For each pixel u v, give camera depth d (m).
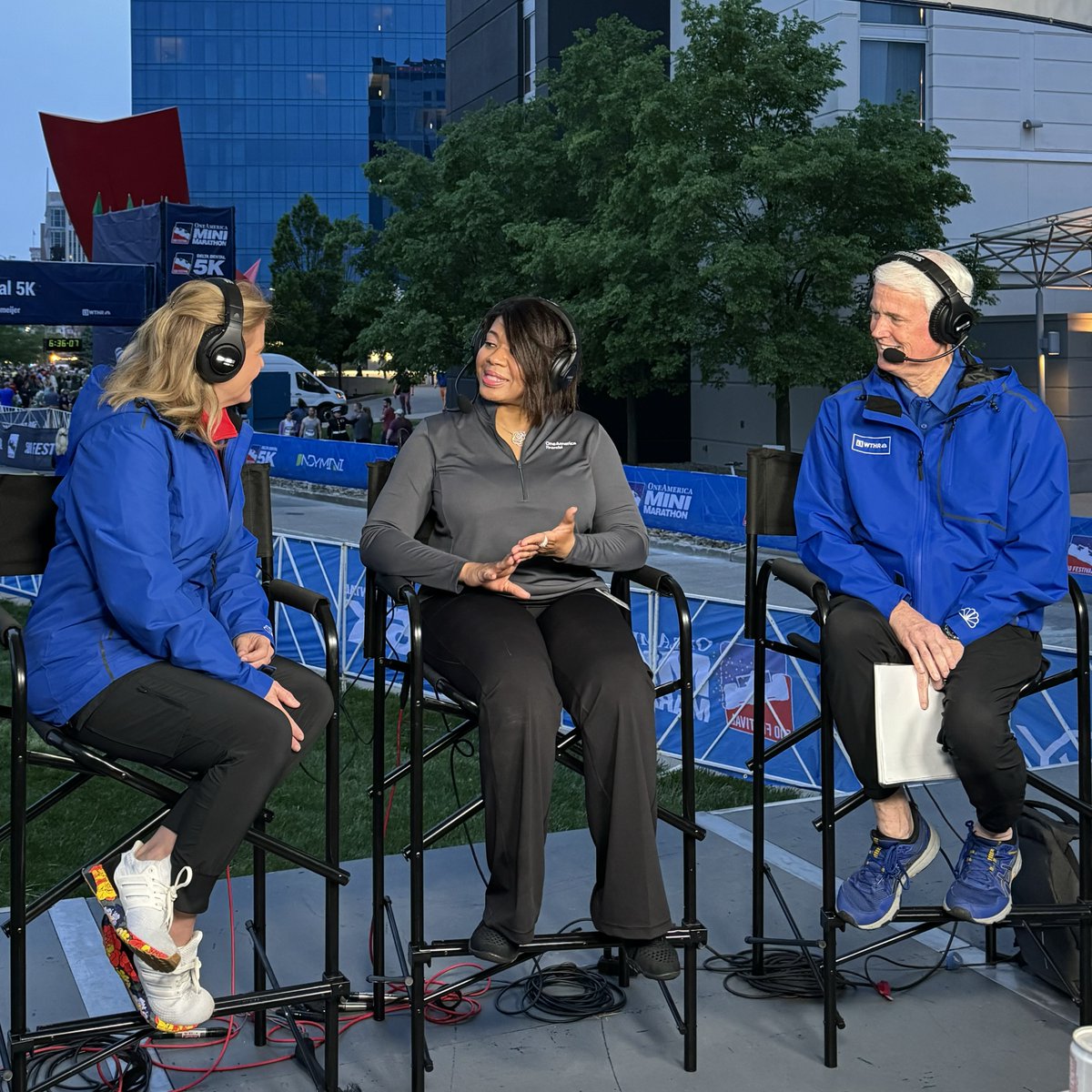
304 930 3.26
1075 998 2.87
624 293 21.50
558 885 3.57
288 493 23.52
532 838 2.42
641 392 25.05
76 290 19.36
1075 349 22.25
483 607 2.62
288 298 54.50
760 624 2.97
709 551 14.93
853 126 20.50
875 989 2.95
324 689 2.43
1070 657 5.05
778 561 2.93
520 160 26.03
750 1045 2.69
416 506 2.75
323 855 4.57
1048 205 23.72
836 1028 2.74
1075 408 22.39
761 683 2.99
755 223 20.92
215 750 2.23
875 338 2.80
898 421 2.76
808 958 2.83
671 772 5.98
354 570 7.79
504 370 2.77
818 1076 2.55
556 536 2.53
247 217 96.94
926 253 2.78
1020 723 5.29
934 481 2.76
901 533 2.74
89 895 3.81
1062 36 23.30
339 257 55.59
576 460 2.84
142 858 2.23
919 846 2.71
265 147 96.50
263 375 41.00
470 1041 2.71
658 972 2.49
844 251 19.34
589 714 2.46
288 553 8.25
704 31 20.92
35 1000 2.84
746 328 20.97
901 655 2.64
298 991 2.37
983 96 23.16
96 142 25.97
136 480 2.26
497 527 2.75
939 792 4.46
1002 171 23.41
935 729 2.58
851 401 2.85
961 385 2.79
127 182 26.47
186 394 2.33
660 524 16.25
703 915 3.38
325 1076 2.45
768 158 19.52
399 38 96.31
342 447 23.11
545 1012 2.83
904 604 2.63
